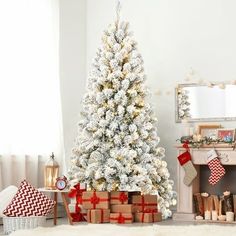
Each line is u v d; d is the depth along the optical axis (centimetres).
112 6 1125
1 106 959
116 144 968
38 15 1032
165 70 1077
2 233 848
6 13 980
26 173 992
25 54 1004
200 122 1042
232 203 979
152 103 1052
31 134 1003
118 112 967
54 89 1052
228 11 1038
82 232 670
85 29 1140
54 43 1056
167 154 1066
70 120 1091
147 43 1094
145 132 973
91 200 949
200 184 1037
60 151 1052
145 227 713
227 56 1034
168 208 1045
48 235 661
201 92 1044
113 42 992
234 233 680
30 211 809
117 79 976
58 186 889
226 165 1020
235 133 999
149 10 1095
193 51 1058
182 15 1070
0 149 954
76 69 1114
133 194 966
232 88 1023
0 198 836
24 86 997
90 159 970
